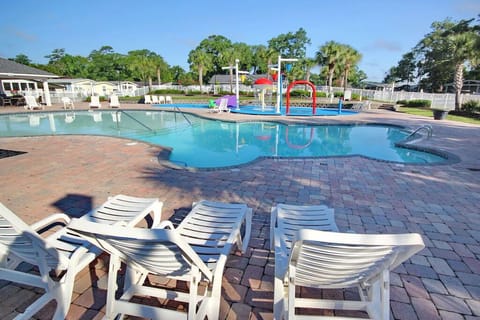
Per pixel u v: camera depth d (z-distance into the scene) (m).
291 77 40.75
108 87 39.62
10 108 19.36
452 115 18.62
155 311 1.84
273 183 5.04
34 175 5.40
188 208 3.97
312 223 2.73
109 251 1.79
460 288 2.41
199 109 20.70
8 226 1.67
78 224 1.50
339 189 4.77
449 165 6.38
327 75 33.88
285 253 2.15
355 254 1.47
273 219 2.91
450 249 3.00
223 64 45.47
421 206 4.10
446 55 21.12
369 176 5.52
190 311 1.70
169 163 6.27
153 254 1.67
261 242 3.10
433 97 24.45
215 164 8.13
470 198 4.42
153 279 2.46
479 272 2.62
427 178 5.43
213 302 1.96
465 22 19.91
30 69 24.33
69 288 1.98
